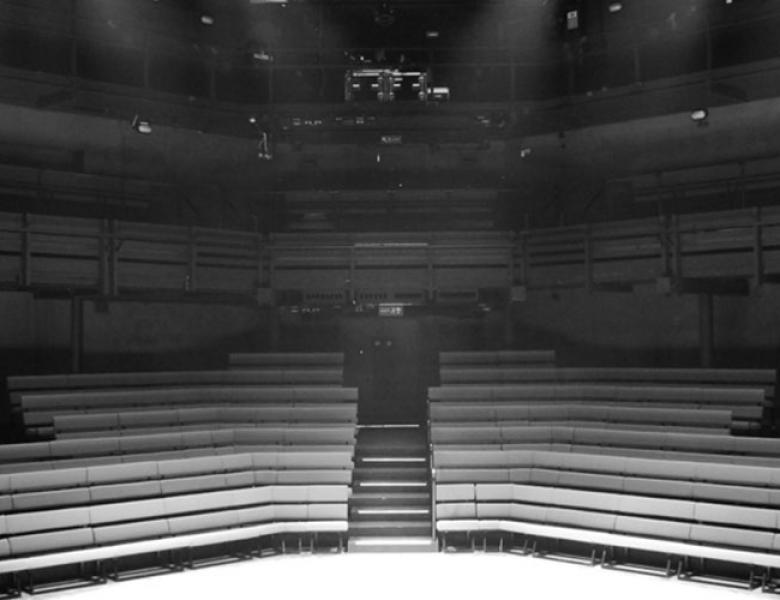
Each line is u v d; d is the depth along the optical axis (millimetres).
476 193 22562
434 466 16203
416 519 16359
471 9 20125
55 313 20031
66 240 18453
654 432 16219
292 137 20781
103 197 21062
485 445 16859
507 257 20953
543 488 15281
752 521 13148
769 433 17344
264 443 17219
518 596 12680
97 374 19250
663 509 14000
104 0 18578
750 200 19922
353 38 20391
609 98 19344
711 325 19797
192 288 19781
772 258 17297
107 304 20672
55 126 19125
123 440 16125
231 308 22438
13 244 17812
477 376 20328
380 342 22516
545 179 21969
